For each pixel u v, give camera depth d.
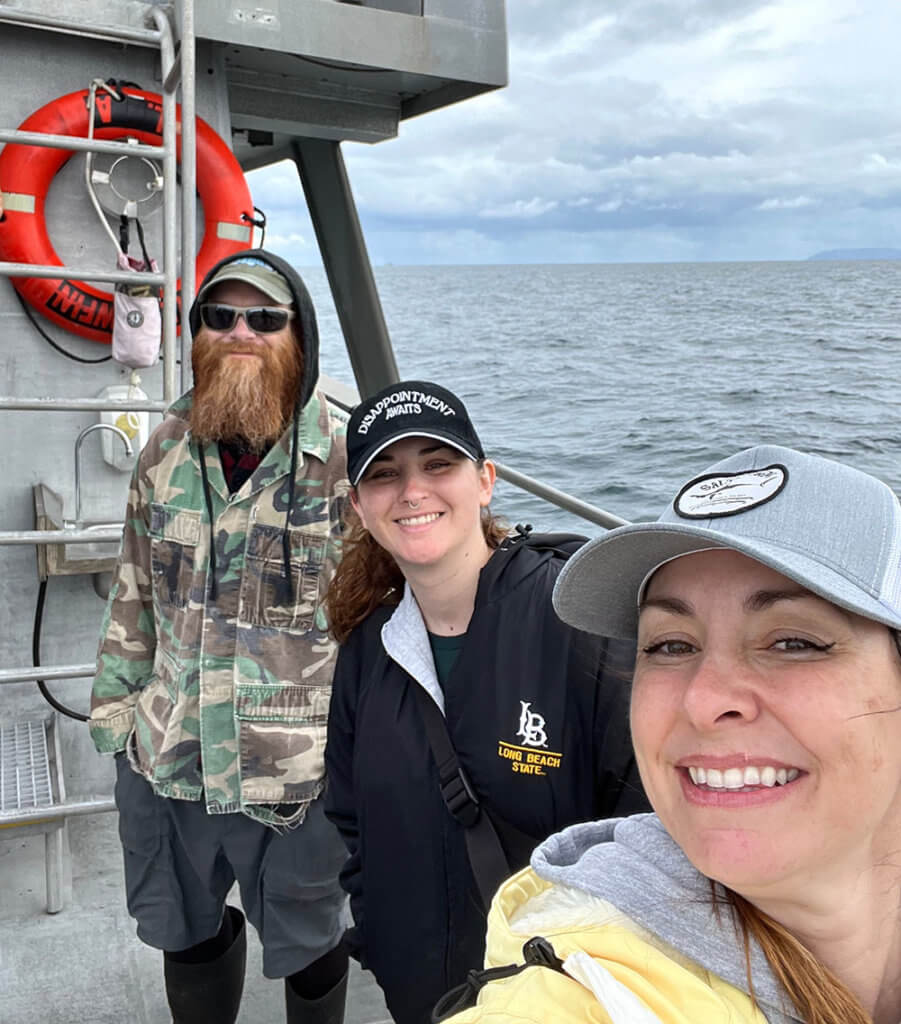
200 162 2.75
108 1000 2.10
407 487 1.28
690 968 0.63
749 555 0.58
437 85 3.40
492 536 1.44
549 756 1.27
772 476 0.62
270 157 4.84
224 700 1.73
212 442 1.72
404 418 1.27
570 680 1.28
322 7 2.91
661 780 0.63
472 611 1.34
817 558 0.58
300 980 1.88
